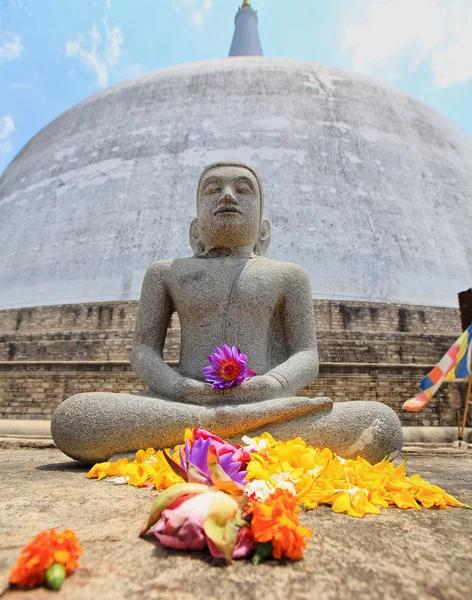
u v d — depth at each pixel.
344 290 18.83
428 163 23.36
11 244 22.25
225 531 2.27
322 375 12.30
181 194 20.95
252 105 23.48
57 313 17.30
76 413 5.01
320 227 20.00
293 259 19.17
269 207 20.28
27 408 12.54
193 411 4.87
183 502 2.44
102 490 3.75
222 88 24.41
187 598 1.89
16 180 25.58
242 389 5.10
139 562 2.22
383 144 23.05
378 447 5.12
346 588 2.02
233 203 6.15
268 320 5.96
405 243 20.31
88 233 20.91
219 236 6.25
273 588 2.00
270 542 2.31
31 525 2.73
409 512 3.37
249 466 3.37
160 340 6.14
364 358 13.84
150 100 24.84
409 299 19.05
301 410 5.01
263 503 2.50
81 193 22.23
